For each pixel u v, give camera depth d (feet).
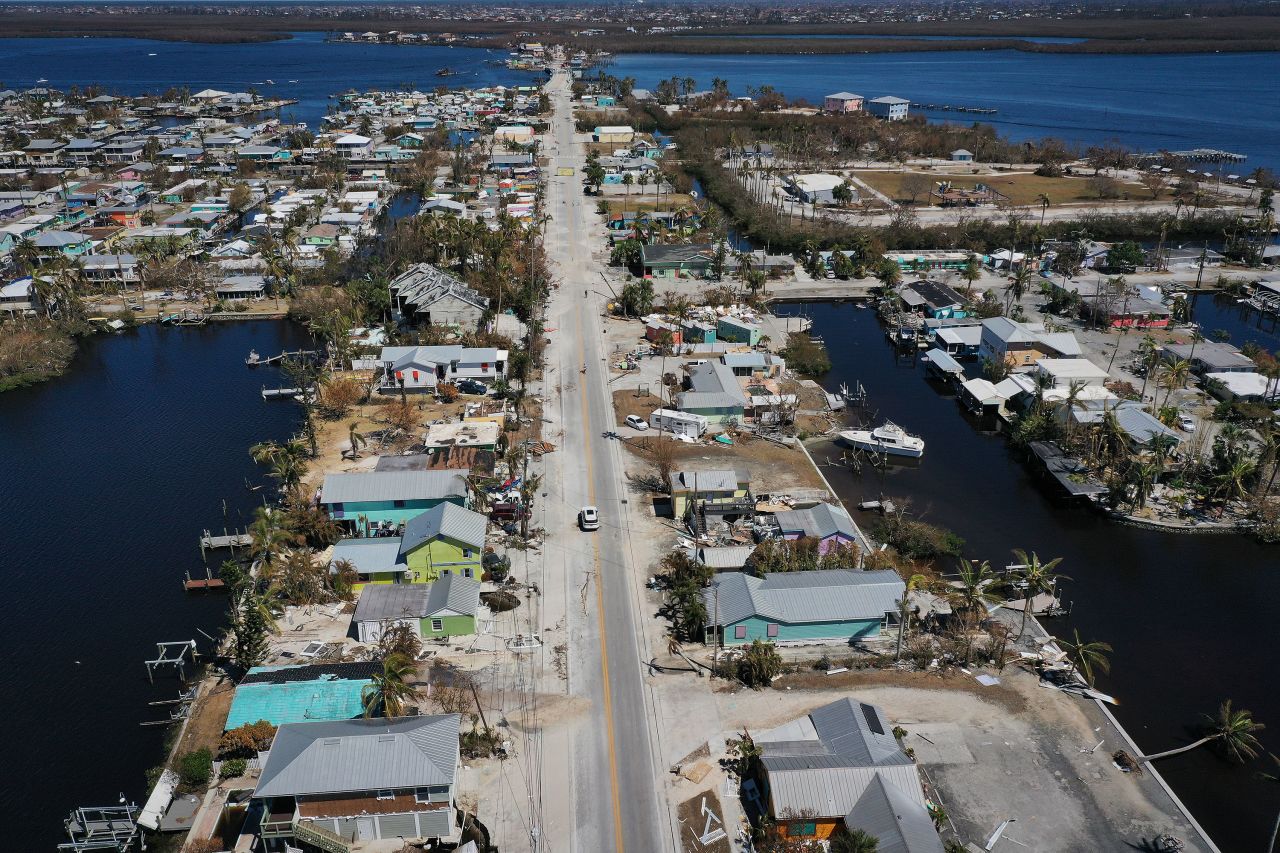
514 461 314.55
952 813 183.93
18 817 190.08
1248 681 228.22
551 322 466.29
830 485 320.29
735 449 337.72
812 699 215.72
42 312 468.34
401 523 280.51
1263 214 629.51
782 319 478.59
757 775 188.24
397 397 377.09
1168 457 324.19
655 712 210.59
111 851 180.65
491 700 213.05
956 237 617.21
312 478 310.65
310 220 634.02
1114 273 557.74
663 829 179.83
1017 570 262.67
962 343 431.02
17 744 208.95
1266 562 278.87
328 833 173.47
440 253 536.83
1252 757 204.54
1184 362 386.11
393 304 467.93
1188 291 531.09
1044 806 186.80
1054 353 410.11
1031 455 341.62
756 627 232.32
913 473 332.19
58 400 392.27
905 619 229.25
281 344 452.35
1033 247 588.91
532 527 284.61
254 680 208.33
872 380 417.49
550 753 198.29
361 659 225.76
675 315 464.65
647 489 309.01
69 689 226.17
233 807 184.85
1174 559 279.90
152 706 220.64
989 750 201.26
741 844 176.45
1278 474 316.19
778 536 273.54
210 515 302.86
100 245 567.18
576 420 357.82
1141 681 227.40
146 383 408.26
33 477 327.47
